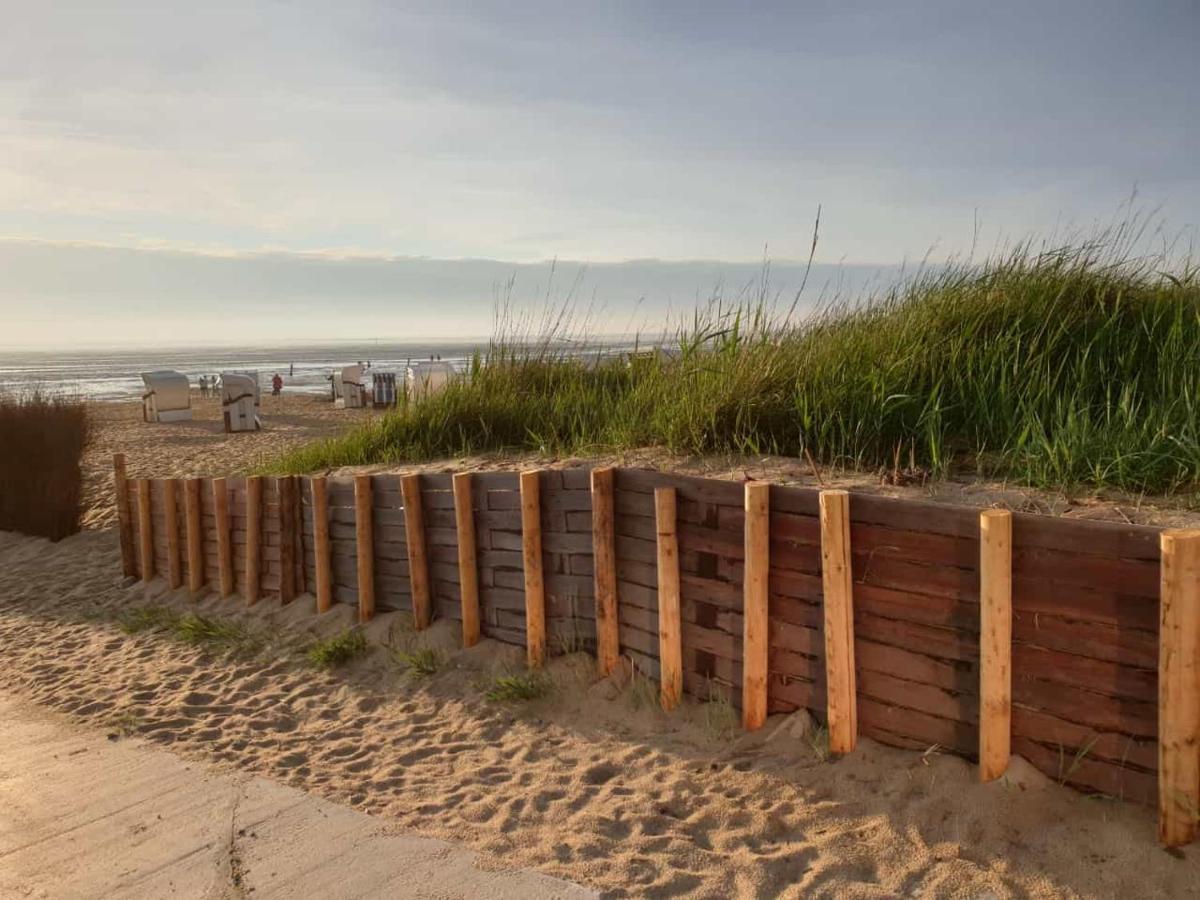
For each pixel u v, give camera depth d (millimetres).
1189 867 2660
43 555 10008
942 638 3355
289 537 6746
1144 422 4145
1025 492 3906
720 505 4078
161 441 17750
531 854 3324
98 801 4066
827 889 2920
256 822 3752
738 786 3586
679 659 4254
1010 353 5066
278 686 5488
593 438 6453
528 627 4926
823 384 5195
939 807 3156
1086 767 3008
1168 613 2701
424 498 5668
